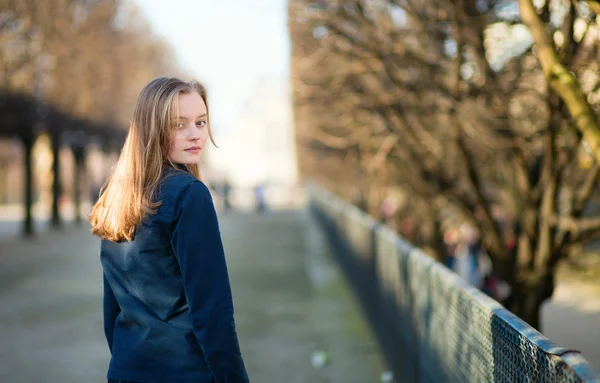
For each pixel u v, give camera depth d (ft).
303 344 30.86
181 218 7.64
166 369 7.77
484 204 25.61
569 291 45.98
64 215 129.08
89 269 57.21
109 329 8.50
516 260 25.66
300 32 30.14
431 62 25.18
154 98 8.11
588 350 32.27
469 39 23.11
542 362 7.52
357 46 25.44
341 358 27.96
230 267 59.16
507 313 9.47
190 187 7.80
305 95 30.58
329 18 25.35
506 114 23.67
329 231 71.67
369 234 32.04
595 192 26.86
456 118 23.80
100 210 8.38
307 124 45.11
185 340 7.79
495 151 26.89
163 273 7.81
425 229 46.14
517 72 24.91
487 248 25.82
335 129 43.39
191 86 8.32
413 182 33.58
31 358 29.01
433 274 15.34
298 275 53.57
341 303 40.73
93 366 27.76
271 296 44.14
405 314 20.06
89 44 89.45
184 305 7.84
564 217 23.06
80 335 33.24
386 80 30.12
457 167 30.53
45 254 68.59
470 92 23.48
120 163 8.11
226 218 128.16
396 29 26.89
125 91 106.11
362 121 34.60
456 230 52.95
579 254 32.76
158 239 7.77
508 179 28.07
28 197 87.76
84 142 107.34
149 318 7.87
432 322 15.40
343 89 29.22
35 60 80.69
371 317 31.48
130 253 7.93
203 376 7.72
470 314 11.29
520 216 26.61
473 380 11.02
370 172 46.32
